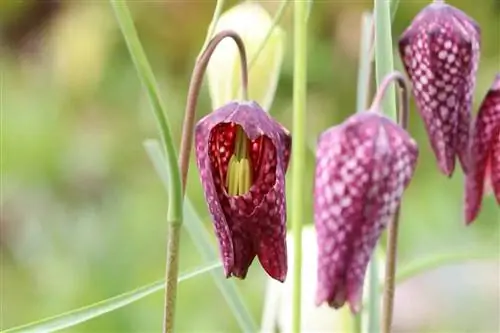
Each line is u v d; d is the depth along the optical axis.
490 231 0.99
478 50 0.54
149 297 0.97
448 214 1.03
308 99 1.09
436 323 0.94
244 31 0.61
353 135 0.51
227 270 0.52
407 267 0.59
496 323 0.94
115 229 1.07
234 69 0.61
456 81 0.54
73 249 1.08
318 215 0.51
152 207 1.08
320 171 0.51
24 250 1.09
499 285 0.96
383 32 0.53
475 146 0.54
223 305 0.97
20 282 1.07
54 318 0.53
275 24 0.56
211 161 0.52
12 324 1.05
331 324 0.67
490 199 0.98
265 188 0.52
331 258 0.51
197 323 0.96
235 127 0.52
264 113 0.52
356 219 0.51
